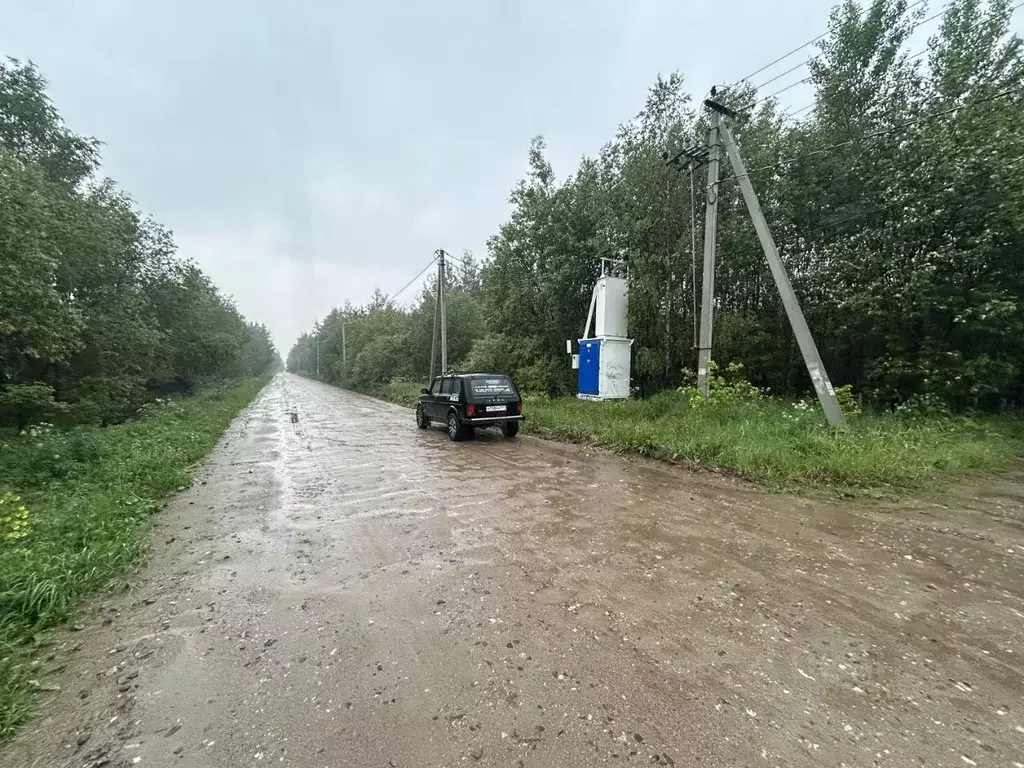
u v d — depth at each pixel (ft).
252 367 289.94
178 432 38.55
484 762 6.54
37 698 8.13
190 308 83.46
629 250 52.54
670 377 51.85
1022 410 39.34
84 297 51.98
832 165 41.29
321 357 266.36
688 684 8.17
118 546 14.56
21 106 46.44
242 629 10.31
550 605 11.05
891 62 41.06
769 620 10.25
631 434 30.99
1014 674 8.34
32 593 10.94
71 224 45.73
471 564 13.51
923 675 8.32
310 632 10.11
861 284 38.47
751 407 32.83
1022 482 21.38
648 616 10.48
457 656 9.11
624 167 54.19
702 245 47.39
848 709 7.47
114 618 10.94
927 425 29.86
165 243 71.82
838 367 46.21
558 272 58.13
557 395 59.88
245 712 7.66
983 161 31.42
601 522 16.98
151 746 6.95
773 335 47.78
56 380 48.57
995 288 33.27
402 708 7.68
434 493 21.56
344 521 17.76
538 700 7.81
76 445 26.27
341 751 6.78
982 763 6.33
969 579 12.17
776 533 15.58
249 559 14.30
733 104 45.75
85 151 53.11
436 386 44.06
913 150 36.50
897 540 14.87
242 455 33.30
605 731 7.08
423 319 101.14
